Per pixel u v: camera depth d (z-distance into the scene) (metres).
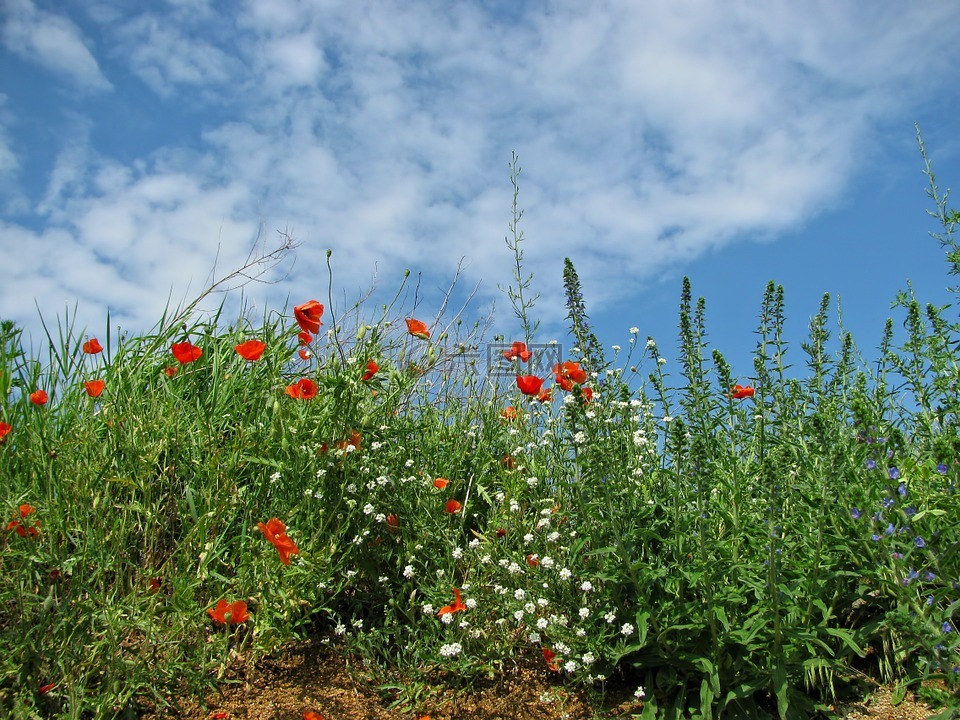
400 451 1.51
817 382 1.53
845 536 1.37
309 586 1.31
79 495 1.27
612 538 1.28
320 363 1.59
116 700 1.14
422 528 1.42
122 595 1.26
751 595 1.31
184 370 1.67
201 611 1.20
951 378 1.44
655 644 1.27
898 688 1.27
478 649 1.33
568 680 1.32
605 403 1.35
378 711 1.25
